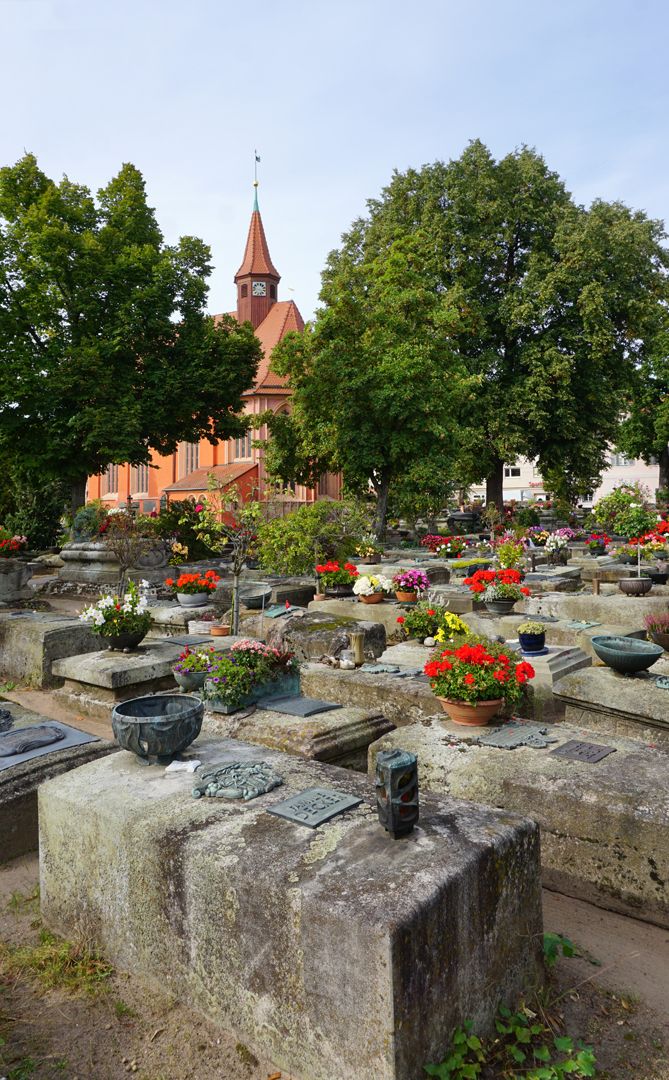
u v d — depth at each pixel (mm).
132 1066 2885
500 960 3014
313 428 27609
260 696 6188
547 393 30234
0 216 24844
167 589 16859
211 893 3016
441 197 32219
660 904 3883
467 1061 2734
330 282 32000
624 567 15828
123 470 51688
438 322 25953
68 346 24641
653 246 34062
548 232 32531
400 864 2850
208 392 26453
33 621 9836
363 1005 2512
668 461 44375
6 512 32812
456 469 31453
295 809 3412
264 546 13406
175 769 3984
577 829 4211
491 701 5297
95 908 3596
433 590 12875
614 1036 3037
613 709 6027
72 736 5426
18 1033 3080
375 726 5906
